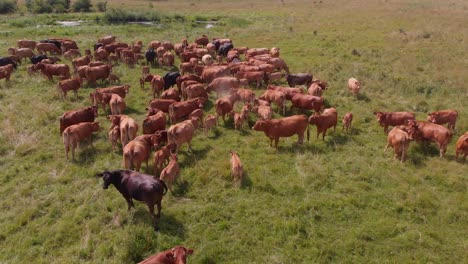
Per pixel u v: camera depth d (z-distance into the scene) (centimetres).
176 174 1067
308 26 3594
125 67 2262
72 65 2280
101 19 4281
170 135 1209
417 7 4278
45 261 822
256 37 3189
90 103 1684
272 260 807
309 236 872
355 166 1142
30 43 2666
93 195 1026
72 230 909
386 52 2505
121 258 816
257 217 935
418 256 812
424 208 954
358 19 3812
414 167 1139
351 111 1574
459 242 848
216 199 1015
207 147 1295
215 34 3372
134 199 990
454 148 1260
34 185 1085
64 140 1194
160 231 898
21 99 1692
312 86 1648
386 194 1012
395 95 1736
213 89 1741
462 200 985
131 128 1246
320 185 1056
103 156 1241
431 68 2133
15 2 5359
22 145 1269
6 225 927
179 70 2220
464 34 2856
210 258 817
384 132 1389
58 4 5303
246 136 1380
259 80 1877
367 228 888
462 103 1625
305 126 1278
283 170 1141
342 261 807
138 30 3578
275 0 6091
